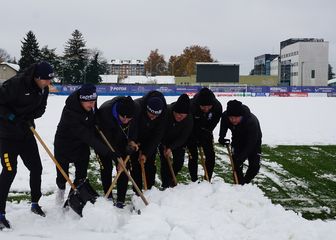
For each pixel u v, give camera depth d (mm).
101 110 5012
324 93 41562
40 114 4820
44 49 57031
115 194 6070
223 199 4797
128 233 4148
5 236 4215
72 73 58000
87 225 4406
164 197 4895
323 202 6074
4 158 4488
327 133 12844
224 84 51781
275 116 18297
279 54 93562
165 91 39781
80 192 4789
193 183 5348
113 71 122062
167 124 5566
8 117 4414
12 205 5301
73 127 4730
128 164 5449
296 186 6867
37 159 4812
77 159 5102
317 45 76812
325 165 8336
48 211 4961
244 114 5820
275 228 4148
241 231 4188
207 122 6039
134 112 4805
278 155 9266
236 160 5973
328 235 4039
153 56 99250
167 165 5969
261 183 7020
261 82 61750
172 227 4246
